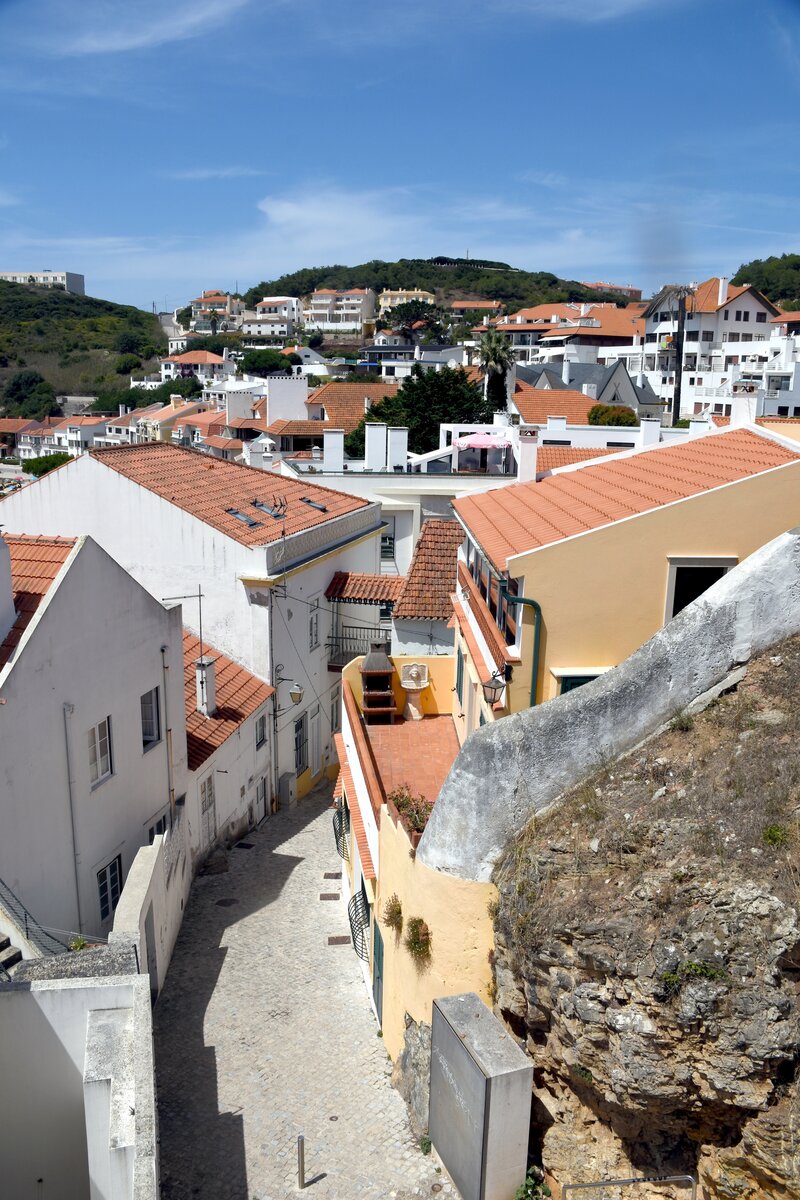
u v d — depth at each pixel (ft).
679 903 34.19
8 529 93.35
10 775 48.24
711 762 38.47
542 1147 38.14
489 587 59.41
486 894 40.55
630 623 49.75
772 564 41.70
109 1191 35.19
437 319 593.83
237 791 82.74
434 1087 40.40
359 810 61.00
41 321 636.89
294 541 91.61
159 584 89.45
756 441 58.90
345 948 63.98
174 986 58.90
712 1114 33.91
